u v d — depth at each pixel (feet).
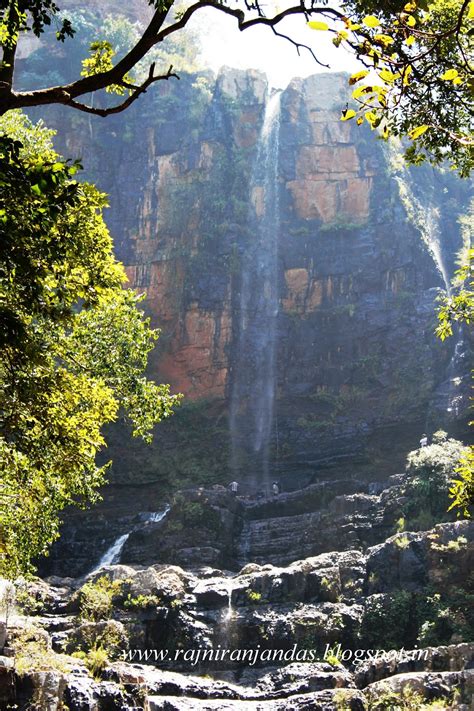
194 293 213.66
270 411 206.18
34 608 133.90
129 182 228.63
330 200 223.51
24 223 38.75
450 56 36.88
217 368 210.38
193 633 133.08
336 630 131.44
